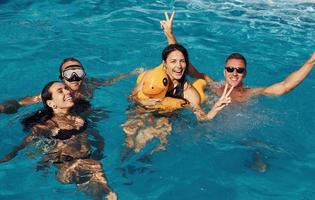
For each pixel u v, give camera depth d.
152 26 4.37
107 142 2.63
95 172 2.33
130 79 3.34
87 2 4.94
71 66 2.88
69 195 2.21
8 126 2.77
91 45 3.94
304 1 5.11
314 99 3.19
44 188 2.27
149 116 2.77
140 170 2.43
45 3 4.89
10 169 2.40
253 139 2.72
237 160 2.54
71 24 4.37
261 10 4.85
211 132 2.75
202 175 2.42
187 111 2.84
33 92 3.21
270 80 3.48
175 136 2.68
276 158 2.57
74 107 2.90
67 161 2.41
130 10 4.76
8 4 4.86
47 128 2.59
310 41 4.16
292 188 2.34
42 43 3.94
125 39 4.07
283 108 3.04
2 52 3.75
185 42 4.04
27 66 3.55
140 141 2.62
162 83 2.75
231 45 4.04
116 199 2.18
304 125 2.88
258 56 3.85
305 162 2.55
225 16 4.66
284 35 4.26
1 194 2.24
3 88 3.24
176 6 4.92
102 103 3.04
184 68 2.79
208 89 3.11
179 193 2.29
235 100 3.03
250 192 2.31
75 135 2.60
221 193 2.30
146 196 2.26
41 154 2.47
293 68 3.67
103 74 3.46
